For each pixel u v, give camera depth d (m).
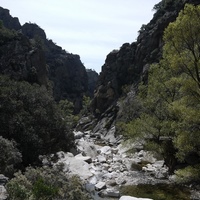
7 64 62.78
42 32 143.88
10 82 32.78
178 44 17.72
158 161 28.38
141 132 25.73
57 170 14.80
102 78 83.19
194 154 23.56
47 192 11.40
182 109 17.36
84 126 79.56
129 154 30.56
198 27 17.11
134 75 74.38
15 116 27.05
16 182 11.70
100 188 20.12
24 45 68.31
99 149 38.59
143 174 24.28
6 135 25.89
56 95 120.50
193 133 17.19
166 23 67.31
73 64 137.75
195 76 18.44
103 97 79.19
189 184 20.92
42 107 30.88
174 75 23.83
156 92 25.17
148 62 67.62
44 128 28.91
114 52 84.81
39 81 66.69
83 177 22.88
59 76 128.25
